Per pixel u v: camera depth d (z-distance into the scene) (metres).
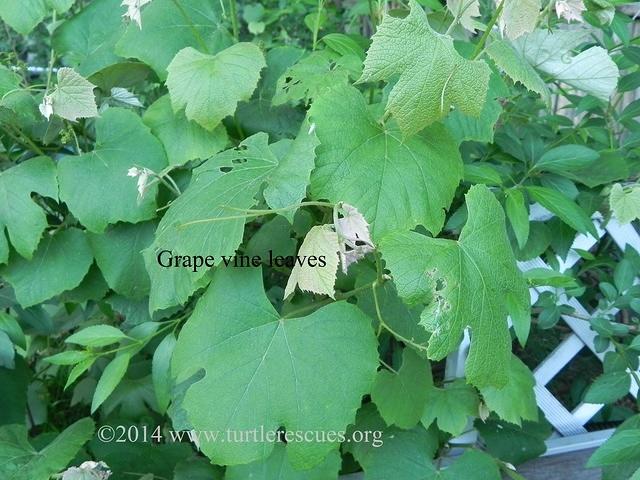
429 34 0.29
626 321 0.61
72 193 0.43
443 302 0.31
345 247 0.32
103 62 0.50
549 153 0.48
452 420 0.45
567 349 0.56
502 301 0.34
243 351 0.36
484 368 0.33
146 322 0.47
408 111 0.30
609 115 0.58
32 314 0.54
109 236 0.46
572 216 0.44
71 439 0.44
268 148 0.39
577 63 0.43
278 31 1.31
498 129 0.54
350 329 0.36
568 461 0.54
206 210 0.35
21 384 0.54
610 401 0.48
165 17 0.49
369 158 0.34
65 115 0.41
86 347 0.45
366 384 0.35
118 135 0.45
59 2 0.47
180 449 0.51
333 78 0.42
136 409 0.54
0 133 0.48
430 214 0.34
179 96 0.42
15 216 0.43
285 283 0.51
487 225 0.34
